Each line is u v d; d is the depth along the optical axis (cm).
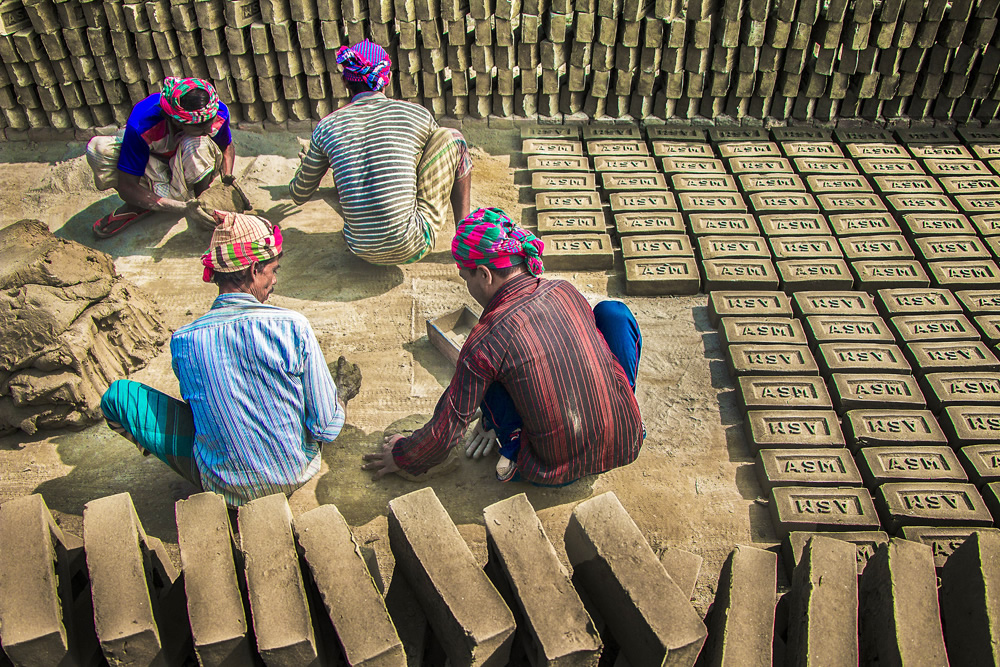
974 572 214
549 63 500
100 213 455
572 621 203
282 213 459
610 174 472
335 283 410
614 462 285
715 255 408
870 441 313
